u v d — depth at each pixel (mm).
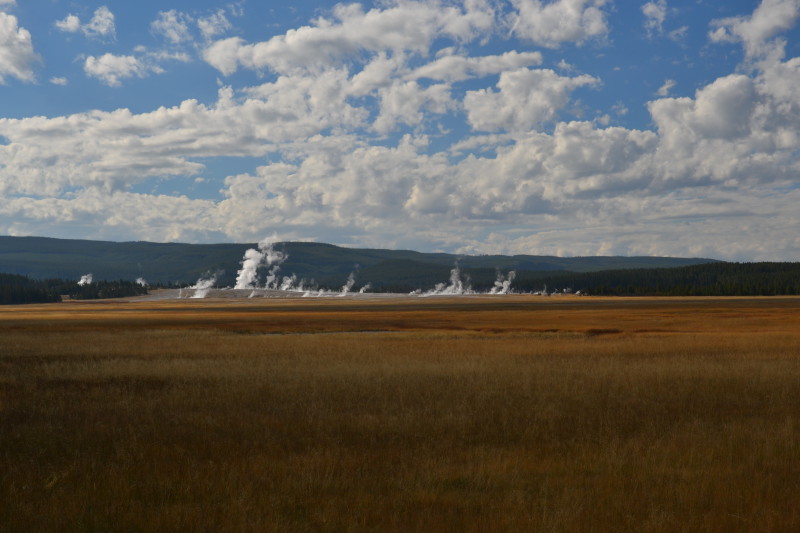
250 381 23438
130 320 89125
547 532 8648
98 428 15312
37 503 9938
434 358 31969
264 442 13797
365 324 75375
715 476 11141
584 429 14906
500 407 17531
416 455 12664
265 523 8969
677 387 21312
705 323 69500
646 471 11523
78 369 27766
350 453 12844
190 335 53750
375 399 19297
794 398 19078
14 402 19141
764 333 49750
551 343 42531
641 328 62594
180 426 15445
